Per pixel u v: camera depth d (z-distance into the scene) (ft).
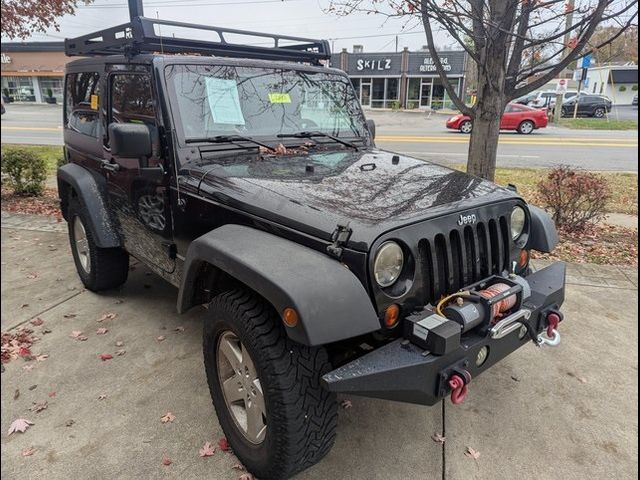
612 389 10.46
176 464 8.26
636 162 44.16
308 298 6.17
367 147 12.05
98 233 12.86
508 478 8.07
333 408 7.10
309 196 7.91
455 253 7.81
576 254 18.92
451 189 8.66
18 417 9.36
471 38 17.12
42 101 153.07
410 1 14.61
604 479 8.07
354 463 8.34
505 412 9.71
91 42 13.07
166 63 10.09
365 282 6.69
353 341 7.36
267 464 7.34
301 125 11.56
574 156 47.93
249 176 8.84
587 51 15.99
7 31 27.43
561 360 11.54
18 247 19.31
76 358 11.34
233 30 12.17
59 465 8.23
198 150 9.82
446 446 8.76
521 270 9.50
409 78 138.31
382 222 6.97
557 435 9.09
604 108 107.55
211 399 9.64
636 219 24.70
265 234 7.66
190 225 9.57
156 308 13.84
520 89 17.29
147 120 10.35
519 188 30.63
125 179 11.51
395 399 6.62
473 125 17.87
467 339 7.23
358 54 140.46
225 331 7.85
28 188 28.02
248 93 10.98
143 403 9.78
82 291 15.01
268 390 6.87
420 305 7.32
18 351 11.51
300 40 13.55
